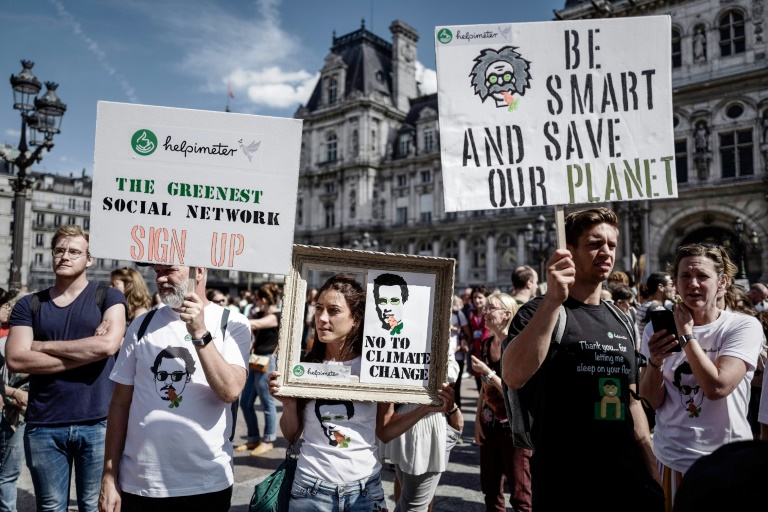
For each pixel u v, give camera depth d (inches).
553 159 135.3
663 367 157.9
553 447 125.6
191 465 132.4
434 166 1800.0
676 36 1221.1
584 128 135.9
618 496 120.8
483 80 137.6
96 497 174.1
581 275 133.6
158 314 144.3
